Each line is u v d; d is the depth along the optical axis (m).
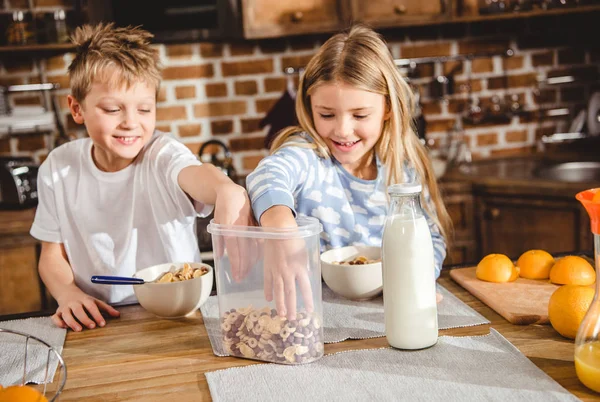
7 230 2.52
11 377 1.08
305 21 2.77
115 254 1.64
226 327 1.11
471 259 2.81
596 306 0.95
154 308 1.27
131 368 1.09
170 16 2.79
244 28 2.73
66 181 1.63
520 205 2.70
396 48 3.12
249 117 3.06
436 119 3.17
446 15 2.85
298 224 1.17
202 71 3.00
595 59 3.21
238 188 1.23
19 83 2.92
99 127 1.47
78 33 1.54
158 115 3.00
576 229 2.61
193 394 0.99
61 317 1.33
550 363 1.03
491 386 0.96
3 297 2.56
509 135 3.22
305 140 1.56
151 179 1.58
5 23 2.85
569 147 3.21
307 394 0.96
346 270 1.28
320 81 1.41
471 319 1.21
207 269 1.35
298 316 1.06
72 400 0.99
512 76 3.19
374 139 1.47
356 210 1.59
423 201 1.58
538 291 1.29
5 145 2.94
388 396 0.95
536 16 3.15
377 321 1.22
